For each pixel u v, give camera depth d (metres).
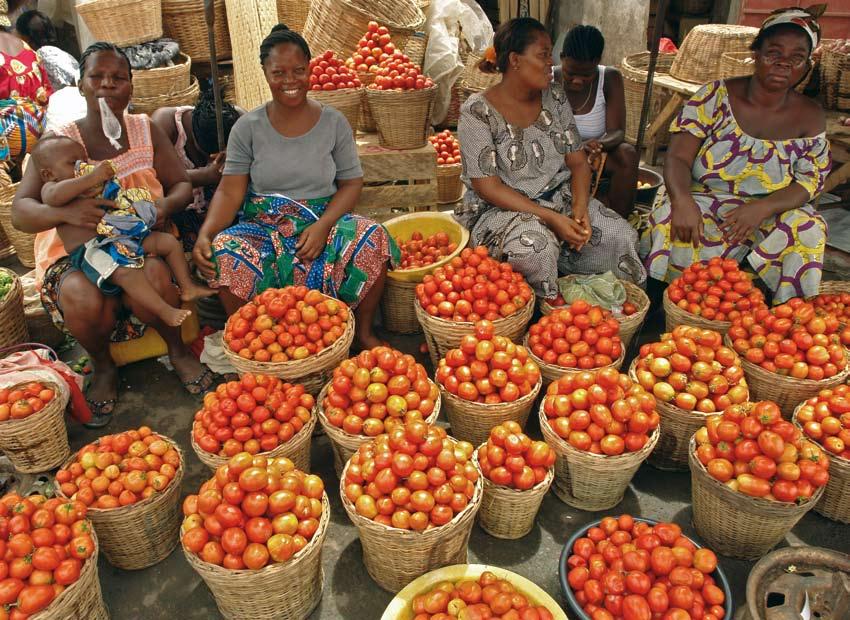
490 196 3.78
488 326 2.91
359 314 3.78
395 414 2.66
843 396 2.69
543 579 2.55
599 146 4.19
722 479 2.42
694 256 3.80
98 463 2.53
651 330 4.21
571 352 3.09
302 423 2.76
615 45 7.23
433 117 6.98
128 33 5.62
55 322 3.47
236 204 3.70
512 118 3.72
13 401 2.85
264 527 2.13
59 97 4.66
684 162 3.84
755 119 3.65
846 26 7.42
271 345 3.00
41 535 2.14
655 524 2.39
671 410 2.80
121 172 3.50
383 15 5.58
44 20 6.20
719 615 2.10
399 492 2.26
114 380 3.56
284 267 3.57
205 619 2.43
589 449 2.58
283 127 3.59
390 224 4.26
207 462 2.64
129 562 2.58
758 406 2.41
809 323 3.08
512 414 2.86
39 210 3.18
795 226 3.59
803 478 2.34
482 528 2.77
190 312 3.60
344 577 2.58
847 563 2.14
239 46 5.96
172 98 5.66
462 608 2.10
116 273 3.25
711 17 8.32
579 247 3.72
